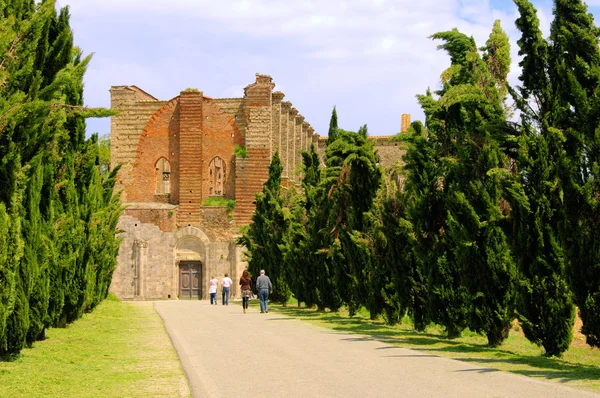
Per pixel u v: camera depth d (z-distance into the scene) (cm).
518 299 2178
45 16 2031
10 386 1605
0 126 1878
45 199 2406
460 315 2656
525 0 2184
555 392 1407
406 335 2800
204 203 8050
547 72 2173
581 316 1870
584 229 1819
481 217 2428
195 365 1888
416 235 2786
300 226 5044
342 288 3928
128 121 8262
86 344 2466
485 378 1598
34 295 2277
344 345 2372
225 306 5712
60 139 2581
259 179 8031
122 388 1577
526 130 2225
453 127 2756
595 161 1814
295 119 8994
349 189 3650
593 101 1838
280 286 5859
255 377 1669
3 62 1931
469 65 2828
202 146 8162
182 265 8019
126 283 7856
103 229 4131
